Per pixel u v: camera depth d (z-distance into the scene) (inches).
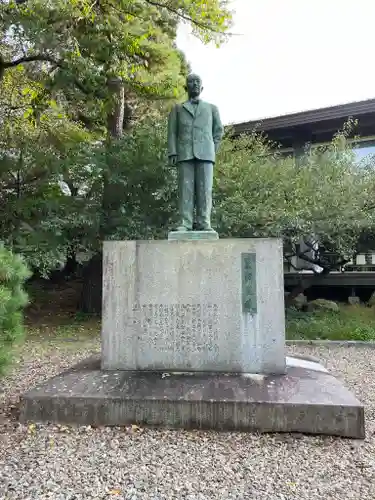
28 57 350.3
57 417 149.9
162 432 142.5
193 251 175.0
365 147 528.4
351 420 140.0
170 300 175.3
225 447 132.5
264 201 380.5
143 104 468.8
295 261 523.8
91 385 159.3
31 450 129.8
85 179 392.5
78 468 118.4
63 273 627.2
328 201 372.5
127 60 365.4
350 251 407.8
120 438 138.4
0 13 302.4
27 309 474.9
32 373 237.1
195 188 195.9
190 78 194.9
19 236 360.2
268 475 115.7
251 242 172.6
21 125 396.8
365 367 257.6
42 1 299.3
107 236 374.3
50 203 369.7
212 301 173.3
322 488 109.0
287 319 401.7
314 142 558.6
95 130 444.5
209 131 193.9
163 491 106.5
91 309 450.9
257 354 171.0
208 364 172.6
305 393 150.0
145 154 373.4
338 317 413.4
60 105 401.4
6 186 390.3
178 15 345.1
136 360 176.2
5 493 105.1
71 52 323.6
